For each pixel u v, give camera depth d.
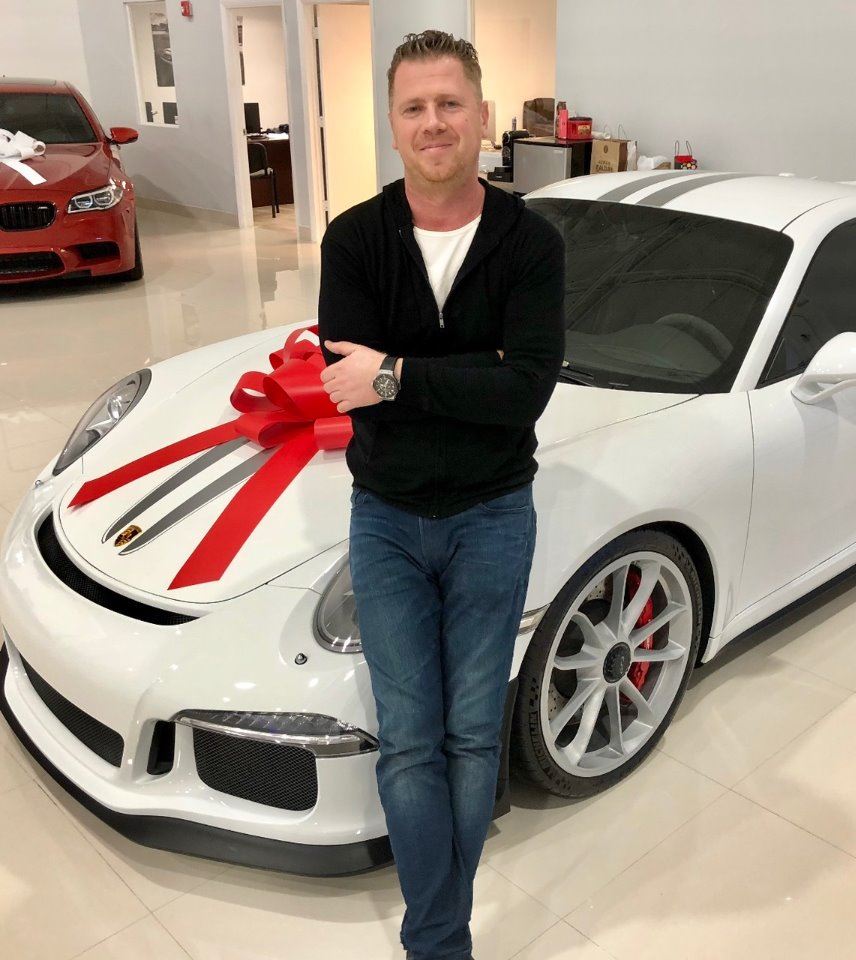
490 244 1.39
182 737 1.75
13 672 2.19
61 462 2.36
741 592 2.32
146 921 1.84
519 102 7.50
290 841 1.73
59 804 2.12
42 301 7.02
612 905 1.88
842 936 1.82
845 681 2.57
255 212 11.79
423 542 1.54
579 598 1.88
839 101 5.36
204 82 10.45
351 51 9.34
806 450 2.30
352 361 1.40
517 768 1.97
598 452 1.97
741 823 2.09
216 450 2.15
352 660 1.67
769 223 2.47
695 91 6.07
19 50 11.84
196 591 1.79
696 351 2.30
